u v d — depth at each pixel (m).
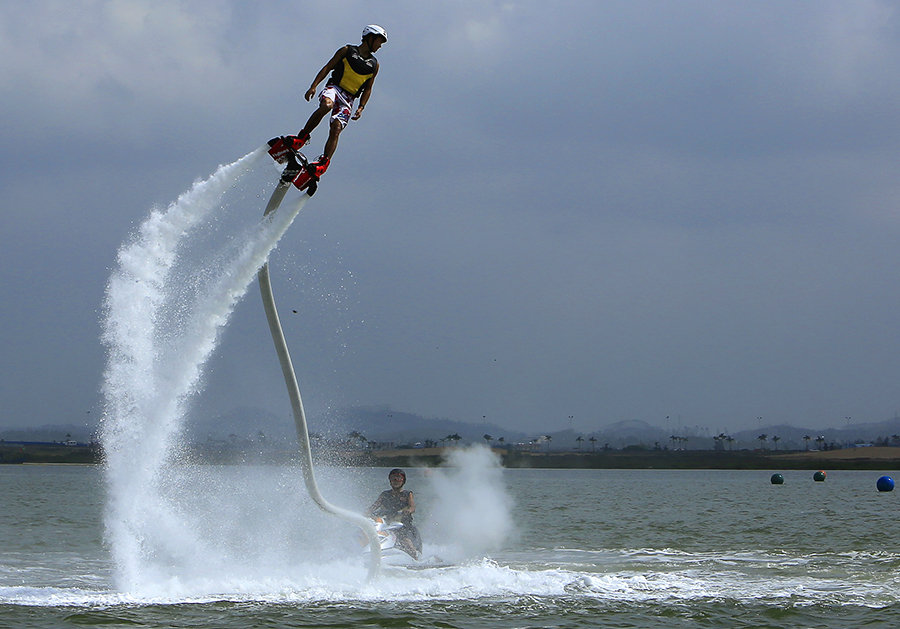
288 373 27.00
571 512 65.62
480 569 30.62
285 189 25.27
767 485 164.38
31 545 38.88
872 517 62.09
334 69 24.25
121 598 25.08
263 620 22.34
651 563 33.53
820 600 25.73
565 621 22.72
